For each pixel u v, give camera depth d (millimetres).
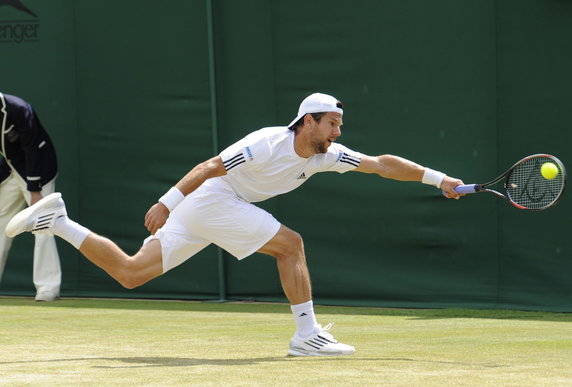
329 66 16719
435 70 16062
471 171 15883
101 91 18344
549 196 11352
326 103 10102
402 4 16219
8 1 18859
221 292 17641
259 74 17234
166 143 17938
